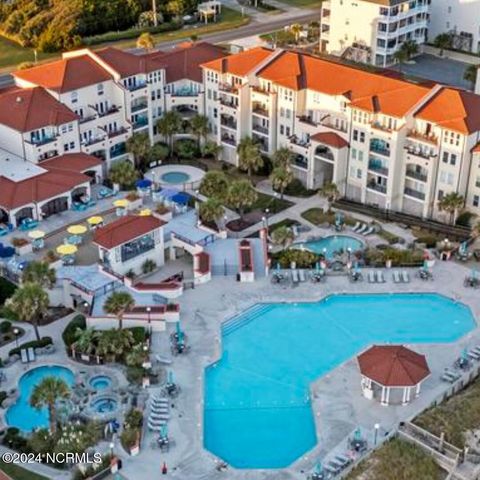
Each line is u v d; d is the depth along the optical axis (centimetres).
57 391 7256
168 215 11100
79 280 9525
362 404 8025
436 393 8162
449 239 10862
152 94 12912
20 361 8531
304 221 11338
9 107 11881
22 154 11788
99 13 19462
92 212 11456
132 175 11906
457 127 10619
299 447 7588
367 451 7381
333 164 11738
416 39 17800
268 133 12525
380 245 10731
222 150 13038
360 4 17175
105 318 8925
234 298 9631
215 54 13738
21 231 10906
